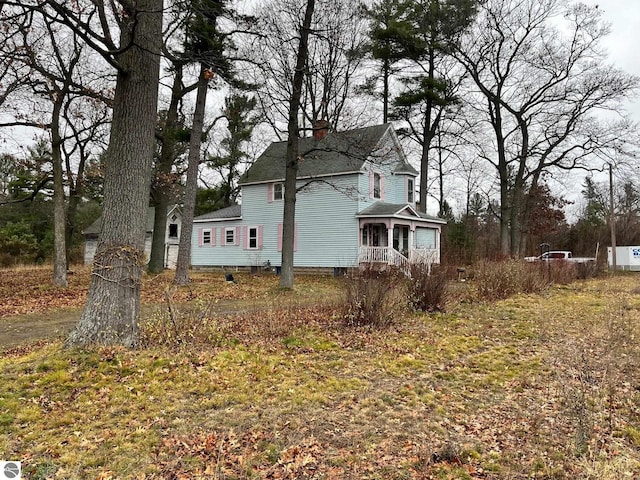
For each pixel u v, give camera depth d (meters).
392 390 5.80
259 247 27.56
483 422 4.93
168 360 6.20
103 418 4.64
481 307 12.12
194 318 7.86
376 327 9.11
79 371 5.66
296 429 4.56
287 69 15.83
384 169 25.91
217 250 30.02
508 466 3.96
